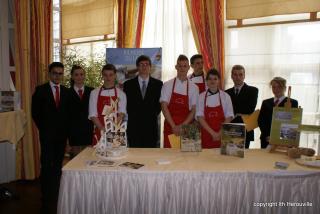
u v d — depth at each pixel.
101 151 2.21
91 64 4.39
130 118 3.11
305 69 3.60
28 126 4.15
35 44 4.20
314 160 2.14
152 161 2.14
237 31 3.88
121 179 1.94
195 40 3.97
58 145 3.23
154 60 3.89
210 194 1.96
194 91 2.96
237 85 3.20
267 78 3.77
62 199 1.93
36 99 3.15
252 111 3.14
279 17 3.63
